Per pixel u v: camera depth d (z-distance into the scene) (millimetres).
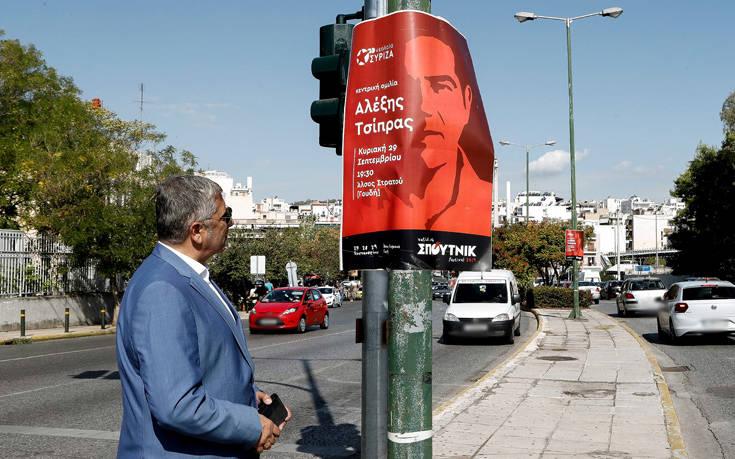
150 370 2043
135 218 24062
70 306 25125
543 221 43031
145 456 2121
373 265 3795
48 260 24500
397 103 3797
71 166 23891
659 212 133000
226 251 39688
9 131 33500
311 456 6430
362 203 3885
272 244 44000
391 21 3873
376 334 4328
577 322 23828
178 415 2021
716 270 48250
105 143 25453
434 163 3752
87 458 6137
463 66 3955
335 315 34562
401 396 3539
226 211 2520
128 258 23859
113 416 8094
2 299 21969
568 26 26250
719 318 15750
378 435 4285
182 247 2389
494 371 11492
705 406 8898
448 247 3748
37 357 14742
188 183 2410
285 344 18062
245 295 41031
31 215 27750
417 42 3814
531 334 21094
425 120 3764
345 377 11688
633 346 15344
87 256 24016
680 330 15984
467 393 9375
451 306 18484
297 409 8805
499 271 20469
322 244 65750
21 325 19406
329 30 4852
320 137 4875
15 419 7918
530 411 8094
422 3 3857
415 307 3594
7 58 33812
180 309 2139
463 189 3832
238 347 2373
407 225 3682
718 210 46906
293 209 156750
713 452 6645
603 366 12016
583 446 6379
